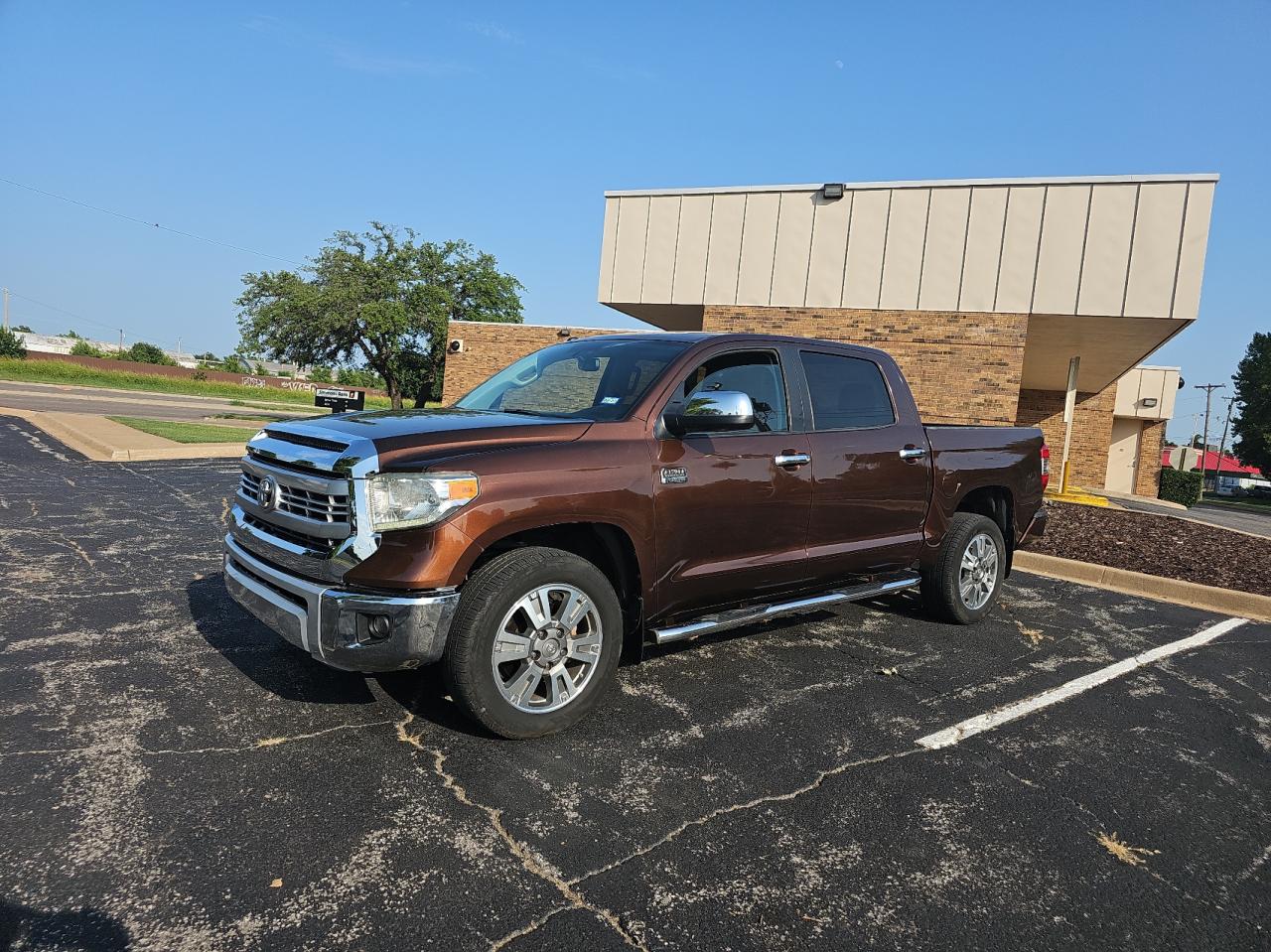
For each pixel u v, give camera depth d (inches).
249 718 135.3
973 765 135.0
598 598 138.8
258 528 143.9
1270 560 355.9
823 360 192.2
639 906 92.0
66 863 92.8
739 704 156.2
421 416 149.7
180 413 995.9
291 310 1202.0
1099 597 279.3
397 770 120.5
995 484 227.9
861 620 224.8
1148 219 522.9
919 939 89.4
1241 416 2728.8
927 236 584.1
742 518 163.8
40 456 470.0
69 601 196.2
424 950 82.4
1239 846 114.3
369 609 120.3
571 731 139.1
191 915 85.4
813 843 108.1
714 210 649.6
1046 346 714.2
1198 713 167.2
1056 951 89.0
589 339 192.4
